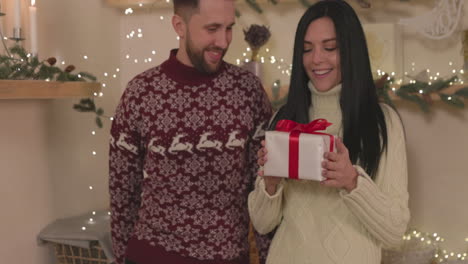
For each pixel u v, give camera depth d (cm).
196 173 159
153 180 162
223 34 154
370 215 126
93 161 286
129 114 163
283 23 272
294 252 136
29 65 215
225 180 159
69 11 267
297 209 139
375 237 133
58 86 219
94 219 259
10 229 234
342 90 138
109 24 293
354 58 136
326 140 125
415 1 254
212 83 160
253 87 164
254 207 143
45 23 252
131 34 292
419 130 262
